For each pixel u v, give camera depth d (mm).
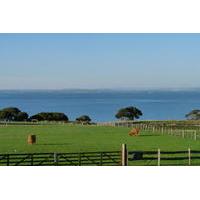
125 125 87938
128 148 49688
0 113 115562
